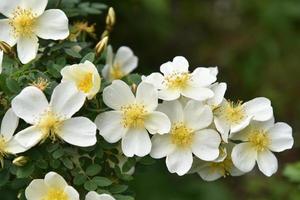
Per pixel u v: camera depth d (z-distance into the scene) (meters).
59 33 0.65
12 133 0.61
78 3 0.73
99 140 0.63
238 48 1.29
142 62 1.21
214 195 1.07
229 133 0.63
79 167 0.63
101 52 0.66
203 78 0.63
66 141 0.61
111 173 0.64
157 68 1.25
